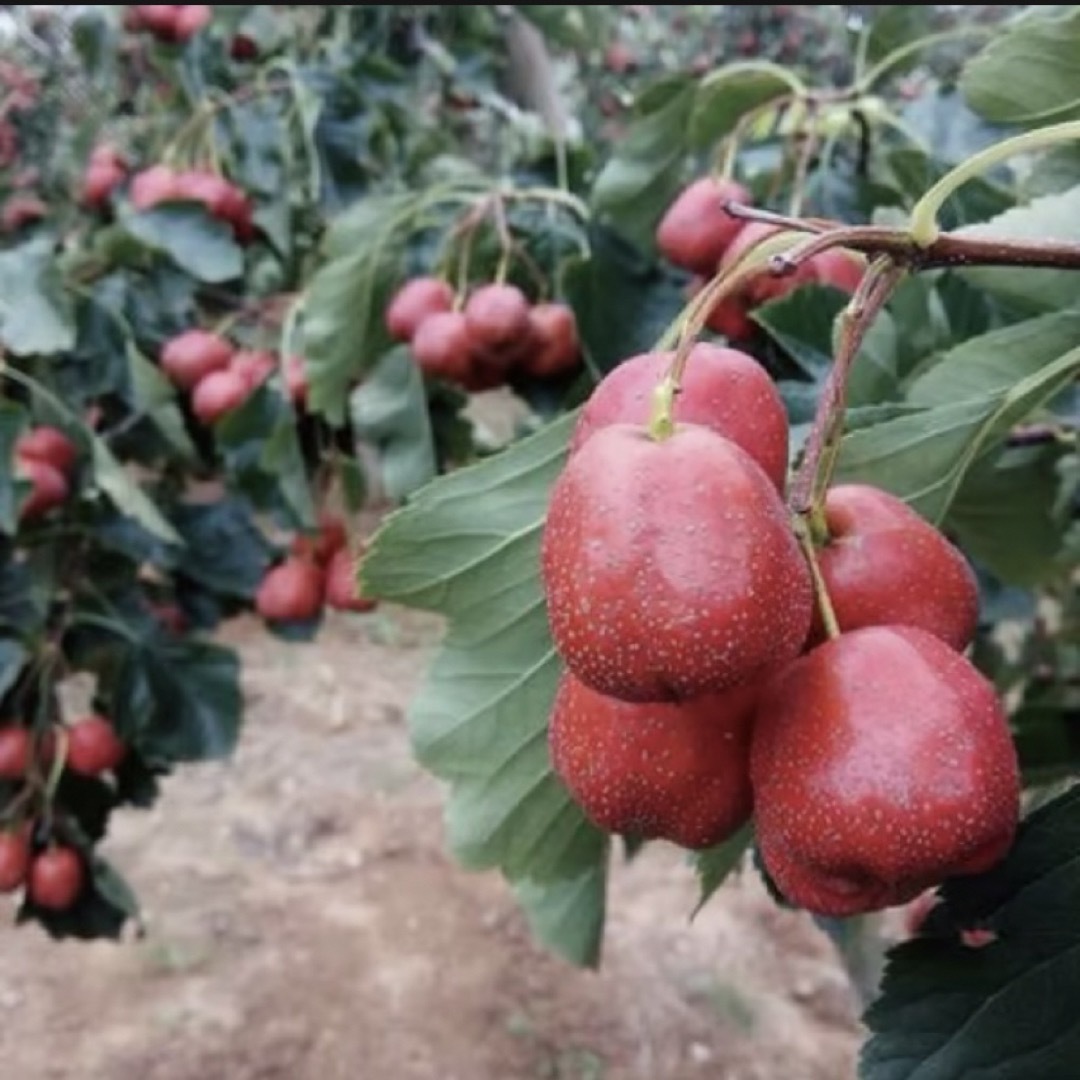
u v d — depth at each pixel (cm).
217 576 260
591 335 176
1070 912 85
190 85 331
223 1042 398
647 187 178
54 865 254
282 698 603
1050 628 280
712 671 62
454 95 410
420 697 105
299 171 322
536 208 204
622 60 602
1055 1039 84
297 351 238
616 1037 405
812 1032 405
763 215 74
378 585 100
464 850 109
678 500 63
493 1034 405
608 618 62
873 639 68
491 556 100
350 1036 404
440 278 195
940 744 65
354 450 253
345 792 527
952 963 86
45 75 634
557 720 75
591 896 155
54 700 254
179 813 514
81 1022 404
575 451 74
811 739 67
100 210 323
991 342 102
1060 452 138
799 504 72
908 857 65
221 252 254
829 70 666
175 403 243
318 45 390
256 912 456
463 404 223
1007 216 102
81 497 243
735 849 100
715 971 430
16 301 212
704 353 72
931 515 102
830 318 134
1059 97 115
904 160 167
